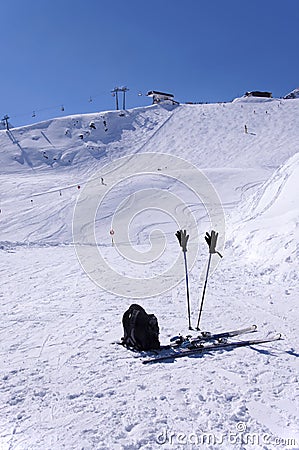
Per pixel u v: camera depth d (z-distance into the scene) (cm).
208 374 482
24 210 4162
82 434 363
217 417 387
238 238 1473
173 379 471
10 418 392
